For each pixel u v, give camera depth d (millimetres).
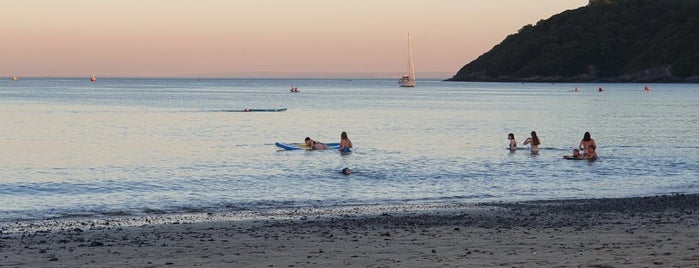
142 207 23266
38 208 23016
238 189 27312
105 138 51500
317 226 18516
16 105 101062
